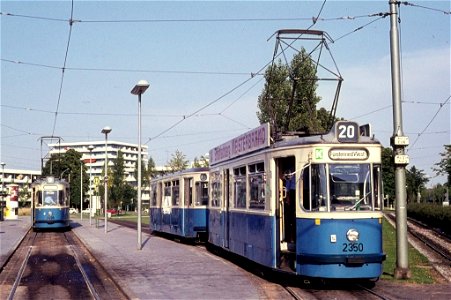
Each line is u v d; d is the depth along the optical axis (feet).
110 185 273.33
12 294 42.98
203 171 83.20
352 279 46.37
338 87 52.47
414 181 292.20
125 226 146.41
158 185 105.60
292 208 45.39
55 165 323.57
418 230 126.11
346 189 42.16
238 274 50.93
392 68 49.90
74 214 294.05
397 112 49.42
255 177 51.26
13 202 203.51
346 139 42.63
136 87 77.15
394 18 50.16
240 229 55.83
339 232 41.42
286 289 42.60
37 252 76.95
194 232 82.17
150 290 42.34
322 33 56.03
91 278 51.52
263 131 49.19
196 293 40.96
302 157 43.11
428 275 51.03
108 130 114.52
